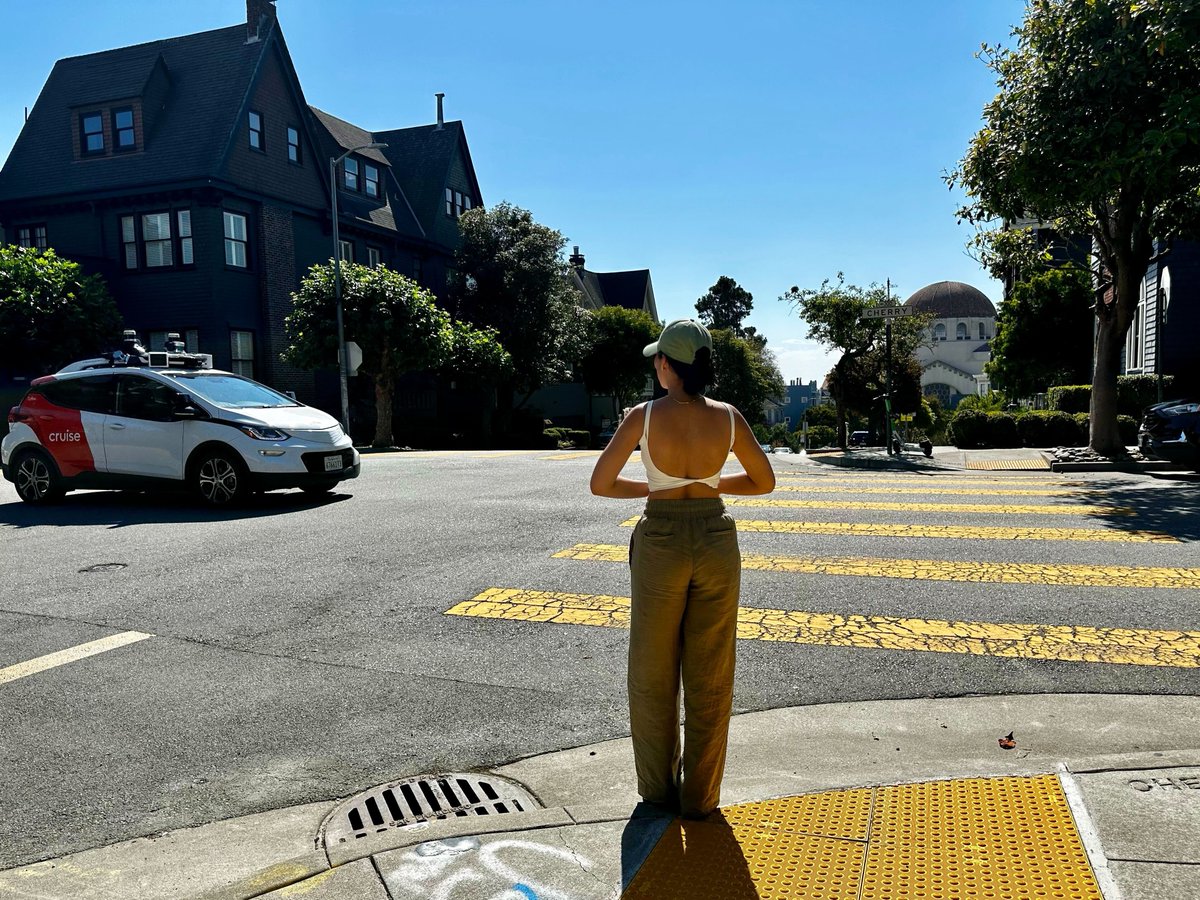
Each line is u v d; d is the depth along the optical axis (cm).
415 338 2472
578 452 1909
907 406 3284
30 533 891
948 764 341
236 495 1016
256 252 2611
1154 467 1393
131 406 1059
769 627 539
